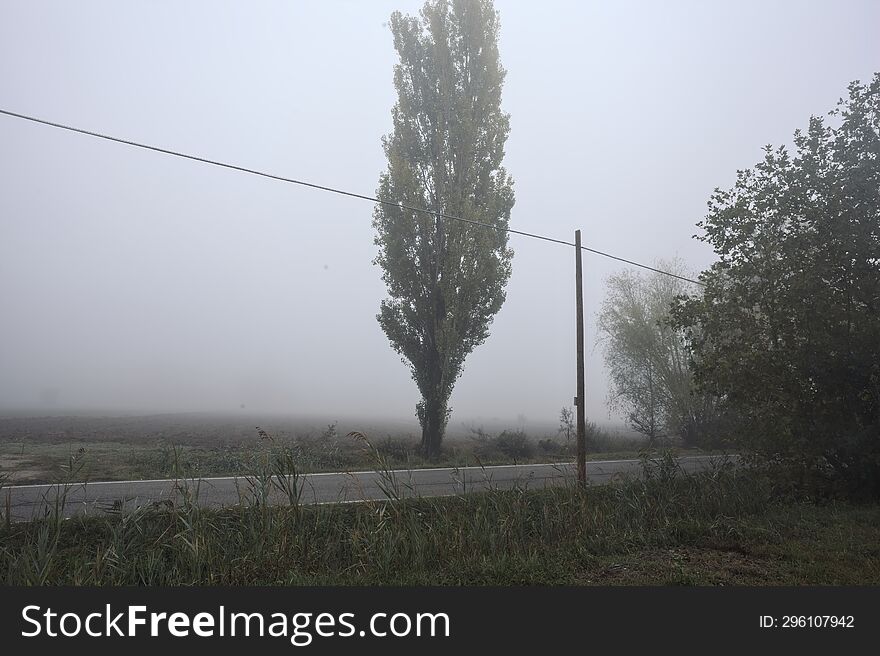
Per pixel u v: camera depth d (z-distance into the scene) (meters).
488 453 25.97
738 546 9.65
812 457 14.24
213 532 8.20
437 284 23.14
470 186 23.80
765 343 15.69
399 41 24.70
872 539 10.05
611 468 20.64
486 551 8.77
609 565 8.50
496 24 24.69
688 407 32.25
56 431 33.19
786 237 15.48
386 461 10.77
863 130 14.49
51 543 8.09
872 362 13.77
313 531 8.84
